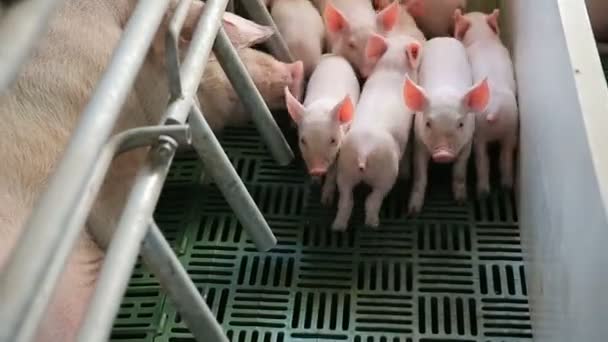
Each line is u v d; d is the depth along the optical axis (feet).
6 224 3.92
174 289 4.04
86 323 3.07
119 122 4.89
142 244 3.76
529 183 5.24
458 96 5.46
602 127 3.83
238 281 5.35
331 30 6.37
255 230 5.20
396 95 5.82
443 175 6.05
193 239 5.62
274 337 5.02
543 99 4.91
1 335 2.40
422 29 7.06
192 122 4.53
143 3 3.87
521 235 5.51
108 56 4.87
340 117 5.48
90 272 4.40
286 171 6.12
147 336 5.03
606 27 6.69
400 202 5.87
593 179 3.61
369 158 5.32
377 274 5.39
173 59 4.20
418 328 5.05
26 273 2.56
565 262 4.08
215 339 4.25
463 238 5.59
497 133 5.69
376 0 7.02
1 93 2.36
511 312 5.12
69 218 2.87
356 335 5.02
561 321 4.12
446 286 5.29
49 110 4.50
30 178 4.23
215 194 5.96
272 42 6.28
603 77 4.15
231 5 6.55
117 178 4.79
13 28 2.47
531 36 5.48
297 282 5.35
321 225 5.72
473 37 6.48
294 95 6.17
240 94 5.58
